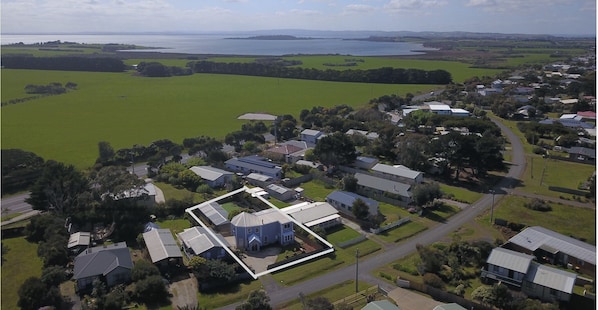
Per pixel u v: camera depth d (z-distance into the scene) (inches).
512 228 2214.6
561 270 1686.8
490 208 2496.3
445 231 2210.9
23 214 2440.9
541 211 2440.9
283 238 2049.7
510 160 3388.3
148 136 4180.6
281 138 4062.5
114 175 2389.3
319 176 2972.4
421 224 2299.5
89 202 2309.3
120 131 4399.6
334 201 2490.2
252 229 1995.6
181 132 4335.6
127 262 1796.3
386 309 1427.2
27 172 2955.2
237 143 3737.7
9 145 3841.0
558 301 1585.9
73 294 1688.0
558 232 2169.0
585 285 1681.8
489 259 1743.4
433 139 3324.3
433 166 3097.9
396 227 2260.1
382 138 3695.9
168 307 1598.2
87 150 3705.7
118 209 2271.2
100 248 1909.4
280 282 1753.2
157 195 2613.2
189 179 2797.7
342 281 1764.3
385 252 2005.4
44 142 3964.1
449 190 2795.3
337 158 3070.9
